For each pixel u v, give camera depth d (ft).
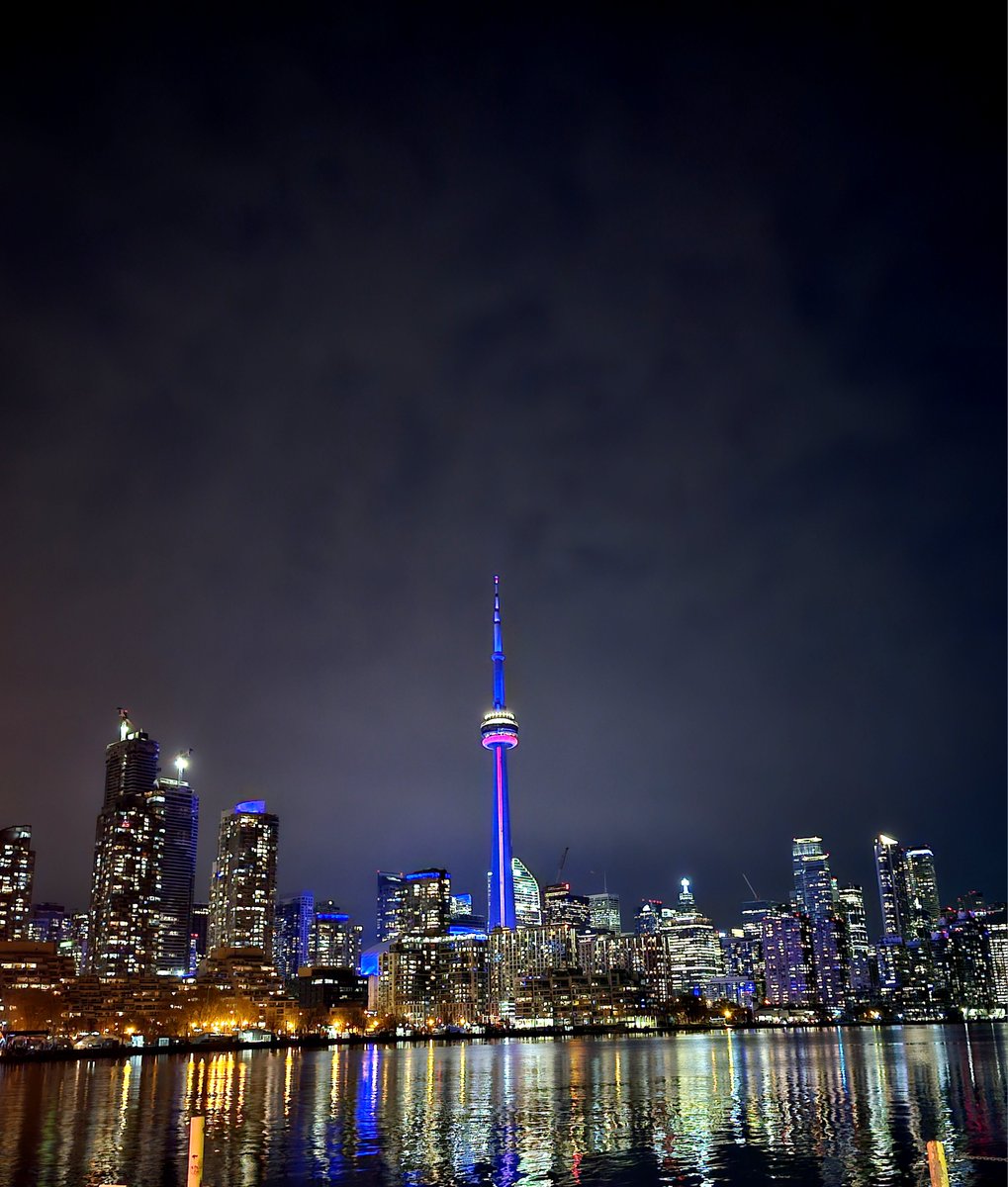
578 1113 424.05
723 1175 270.87
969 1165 281.74
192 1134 138.72
